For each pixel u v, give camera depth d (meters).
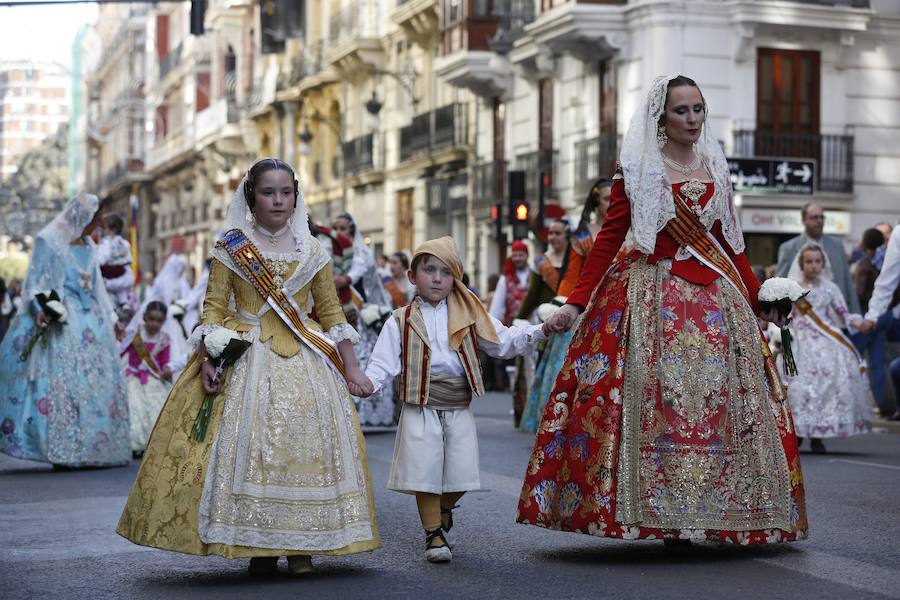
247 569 7.31
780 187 29.81
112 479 11.74
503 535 8.26
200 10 22.45
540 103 35.22
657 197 7.43
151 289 21.23
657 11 29.39
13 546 8.09
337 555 7.17
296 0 45.47
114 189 89.00
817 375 13.59
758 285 7.80
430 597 6.46
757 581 6.68
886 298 13.20
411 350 7.56
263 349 7.12
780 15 29.58
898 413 17.66
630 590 6.50
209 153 67.75
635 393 7.26
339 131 50.69
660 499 7.18
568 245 12.73
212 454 6.91
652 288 7.46
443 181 40.81
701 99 7.53
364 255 15.66
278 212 7.24
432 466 7.47
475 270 38.44
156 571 7.28
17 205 97.00
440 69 38.25
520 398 15.38
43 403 12.55
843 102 30.77
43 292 12.59
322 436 7.01
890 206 31.02
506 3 36.91
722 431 7.29
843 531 8.26
